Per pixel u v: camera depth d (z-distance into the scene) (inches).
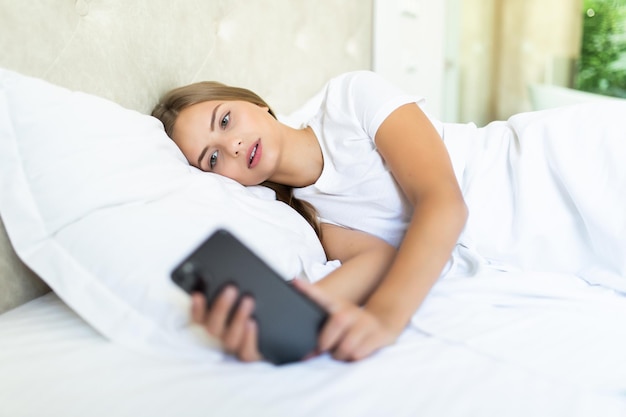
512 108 102.8
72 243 24.6
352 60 69.5
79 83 31.6
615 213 29.5
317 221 37.7
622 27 95.0
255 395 19.2
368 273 29.2
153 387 19.8
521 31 99.3
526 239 31.7
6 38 27.0
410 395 19.2
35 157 25.7
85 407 18.9
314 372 20.8
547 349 22.3
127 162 27.4
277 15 53.5
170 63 39.9
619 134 30.9
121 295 23.4
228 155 35.8
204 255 19.7
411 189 31.0
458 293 28.2
